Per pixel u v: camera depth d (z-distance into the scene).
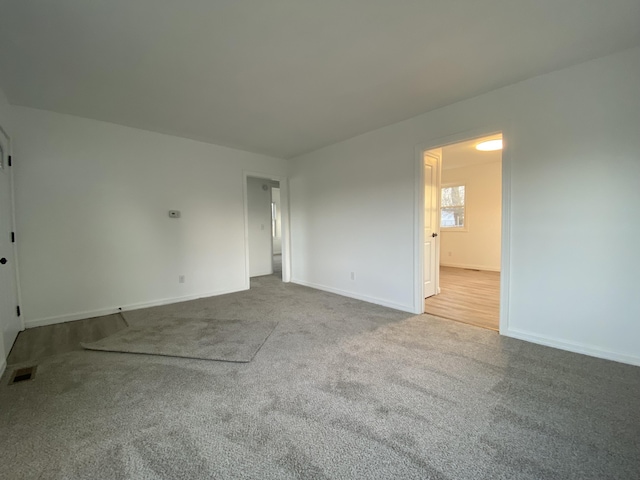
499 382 1.97
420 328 3.01
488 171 6.43
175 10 1.66
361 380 2.02
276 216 11.05
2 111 2.70
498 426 1.55
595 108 2.24
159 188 3.99
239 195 4.83
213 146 4.50
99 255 3.55
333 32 1.88
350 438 1.48
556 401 1.76
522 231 2.63
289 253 5.57
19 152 3.04
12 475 1.27
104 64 2.23
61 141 3.27
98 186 3.53
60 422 1.62
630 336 2.19
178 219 4.18
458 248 6.98
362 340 2.71
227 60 2.20
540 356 2.35
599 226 2.27
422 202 3.40
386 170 3.72
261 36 1.91
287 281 5.58
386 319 3.30
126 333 2.94
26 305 3.12
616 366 2.16
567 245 2.42
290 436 1.50
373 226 3.94
